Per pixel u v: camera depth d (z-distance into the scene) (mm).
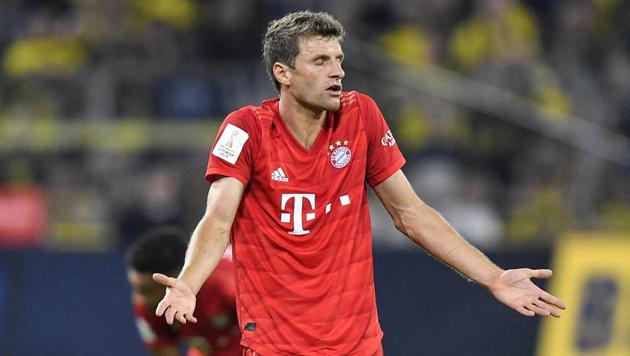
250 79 35938
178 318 13531
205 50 37312
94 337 28562
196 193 34031
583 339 28344
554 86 37344
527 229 33875
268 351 14898
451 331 28516
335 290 14875
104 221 34125
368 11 39312
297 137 14953
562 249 28844
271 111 15031
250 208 15000
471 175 34562
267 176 14852
